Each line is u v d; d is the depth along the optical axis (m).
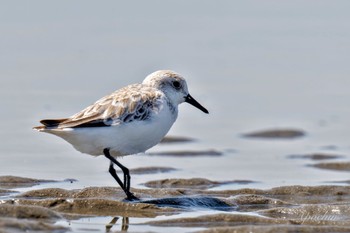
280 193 11.80
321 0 28.56
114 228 9.25
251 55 23.50
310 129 17.97
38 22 25.20
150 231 9.18
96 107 10.58
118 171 13.44
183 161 14.62
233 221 9.68
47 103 18.48
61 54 22.78
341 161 14.57
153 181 12.54
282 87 21.20
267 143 16.61
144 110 10.66
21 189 11.61
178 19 26.27
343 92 20.86
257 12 27.50
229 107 19.66
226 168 14.03
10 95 19.09
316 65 22.84
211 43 24.20
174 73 11.50
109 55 22.75
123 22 25.67
